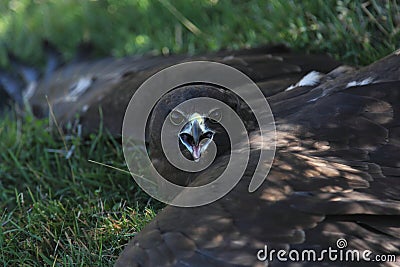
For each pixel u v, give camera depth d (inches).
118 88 923.4
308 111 671.1
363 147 631.2
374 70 689.0
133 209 745.6
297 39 925.2
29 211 780.0
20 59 1197.7
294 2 936.3
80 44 1169.4
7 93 1159.6
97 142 876.6
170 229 566.9
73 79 1088.8
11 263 717.9
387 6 847.7
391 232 551.8
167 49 1063.0
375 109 655.1
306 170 593.6
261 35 965.8
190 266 545.0
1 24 1221.7
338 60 875.4
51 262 695.1
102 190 812.6
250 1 1011.3
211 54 934.4
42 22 1213.7
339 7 890.1
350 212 553.3
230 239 551.5
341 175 591.2
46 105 1060.5
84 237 724.7
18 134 923.4
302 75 838.5
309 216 557.9
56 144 897.5
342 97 670.5
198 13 1060.5
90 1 1186.0
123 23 1154.7
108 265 680.4
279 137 649.6
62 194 822.5
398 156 619.8
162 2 1067.3
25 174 855.1
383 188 583.2
